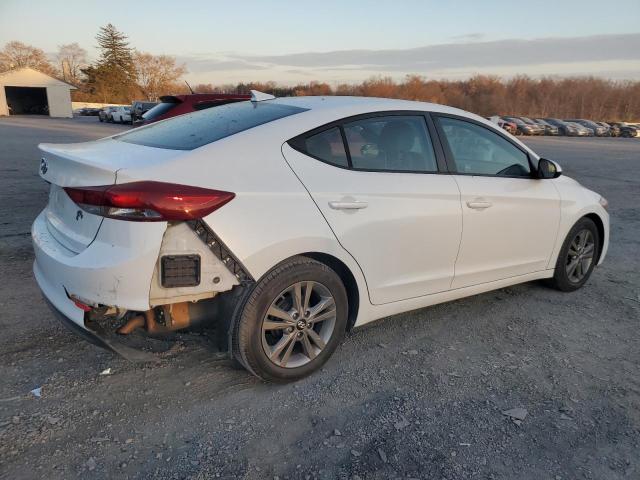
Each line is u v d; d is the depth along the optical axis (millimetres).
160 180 2434
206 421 2619
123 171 2420
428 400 2877
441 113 3643
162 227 2402
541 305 4359
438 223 3393
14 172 10430
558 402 2896
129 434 2490
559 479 2299
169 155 2658
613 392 3020
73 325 2623
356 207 2998
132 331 2717
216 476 2246
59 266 2586
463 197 3520
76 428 2512
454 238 3518
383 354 3396
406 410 2773
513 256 4016
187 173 2521
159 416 2639
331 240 2902
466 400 2887
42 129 26219
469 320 4000
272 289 2744
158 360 3172
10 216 6602
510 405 2854
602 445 2537
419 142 3455
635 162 18453
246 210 2609
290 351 2938
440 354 3422
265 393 2887
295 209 2773
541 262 4293
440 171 3506
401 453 2432
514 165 4023
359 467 2332
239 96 9531
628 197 10477
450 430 2613
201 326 2830
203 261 2521
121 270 2396
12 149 15312
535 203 4016
